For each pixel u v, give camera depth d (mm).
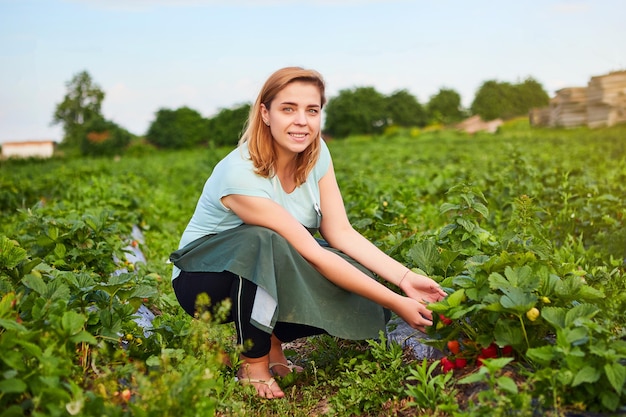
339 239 3605
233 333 3887
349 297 3355
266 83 3318
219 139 66000
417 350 3449
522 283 2900
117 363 3094
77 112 88625
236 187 3309
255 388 3281
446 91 79750
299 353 4027
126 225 7250
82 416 2426
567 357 2615
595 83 33500
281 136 3301
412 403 2896
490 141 32969
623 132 27484
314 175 3549
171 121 68812
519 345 2934
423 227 6234
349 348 3686
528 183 7086
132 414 2555
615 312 3057
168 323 3557
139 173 19062
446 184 8836
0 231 7164
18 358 2527
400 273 3426
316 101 3334
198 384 2582
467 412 2654
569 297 2906
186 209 11062
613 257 5008
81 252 4730
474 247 3811
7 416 2424
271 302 3154
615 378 2514
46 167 30891
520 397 2561
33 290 3098
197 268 3393
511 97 70000
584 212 5715
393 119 73688
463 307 2902
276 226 3281
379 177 12305
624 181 7934
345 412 3070
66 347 2783
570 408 2654
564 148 19219
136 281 4508
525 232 4016
